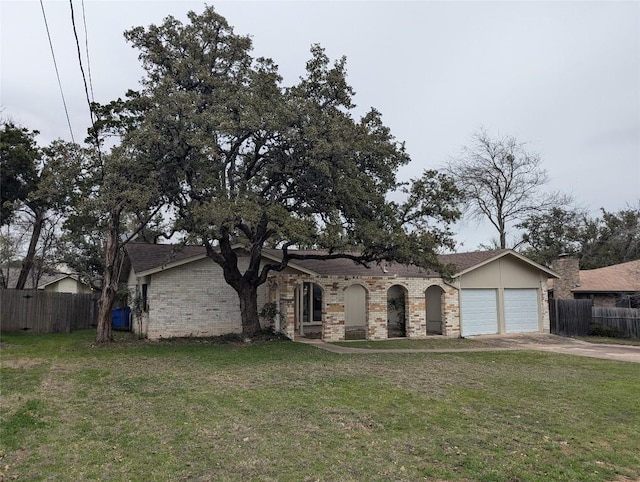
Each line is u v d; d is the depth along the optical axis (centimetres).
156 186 1423
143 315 1961
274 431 678
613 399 913
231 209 1300
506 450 616
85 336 2011
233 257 1716
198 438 643
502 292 2264
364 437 659
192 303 1892
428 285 2111
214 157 1411
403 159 1673
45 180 1519
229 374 1120
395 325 2444
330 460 570
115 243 1777
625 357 1536
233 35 1608
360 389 968
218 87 1528
